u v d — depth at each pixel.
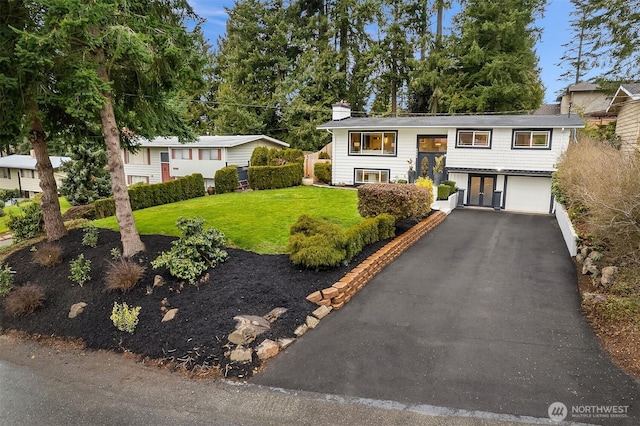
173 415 4.27
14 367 5.59
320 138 30.34
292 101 31.00
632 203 6.47
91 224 11.59
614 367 4.86
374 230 9.79
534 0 27.27
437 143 20.50
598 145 12.99
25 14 7.57
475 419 4.02
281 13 32.88
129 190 17.09
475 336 5.70
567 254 9.87
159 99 9.55
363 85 32.66
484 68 26.95
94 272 7.86
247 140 25.22
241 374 4.96
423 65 29.22
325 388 4.61
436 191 17.80
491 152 18.69
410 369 4.91
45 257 8.65
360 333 5.85
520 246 10.89
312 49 32.09
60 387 4.96
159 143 26.22
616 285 6.56
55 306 7.16
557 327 5.92
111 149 8.19
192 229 7.79
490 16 27.38
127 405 4.50
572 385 4.52
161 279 7.13
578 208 10.81
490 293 7.33
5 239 14.38
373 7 30.50
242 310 6.20
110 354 5.77
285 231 10.66
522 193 18.42
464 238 11.99
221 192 21.08
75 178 19.73
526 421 3.97
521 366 4.92
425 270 8.76
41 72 7.20
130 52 7.05
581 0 18.11
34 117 8.42
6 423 4.23
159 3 8.42
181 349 5.50
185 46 8.66
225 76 35.56
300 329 5.88
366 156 21.91
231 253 8.57
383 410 4.20
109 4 6.56
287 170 22.05
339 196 17.86
